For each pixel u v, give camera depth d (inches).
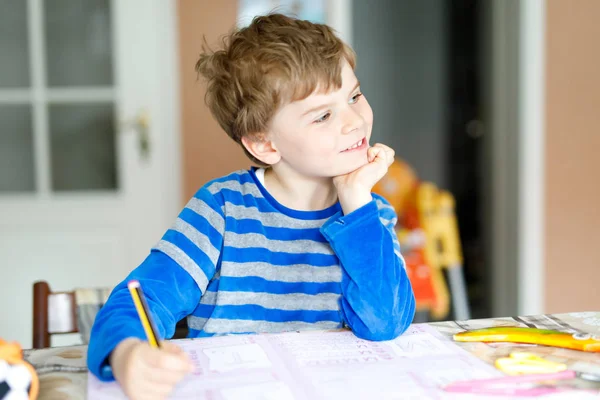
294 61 32.9
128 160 92.8
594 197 99.7
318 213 37.0
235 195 37.4
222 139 94.6
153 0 91.0
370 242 32.9
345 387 24.5
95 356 26.1
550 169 98.5
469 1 147.7
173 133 93.2
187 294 33.9
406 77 150.6
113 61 91.5
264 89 33.7
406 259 104.3
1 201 91.6
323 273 36.1
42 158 91.4
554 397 23.6
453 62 149.9
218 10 92.9
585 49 97.0
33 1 89.1
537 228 98.9
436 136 151.6
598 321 32.7
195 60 92.9
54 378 26.5
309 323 35.5
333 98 33.6
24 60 90.1
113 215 93.3
